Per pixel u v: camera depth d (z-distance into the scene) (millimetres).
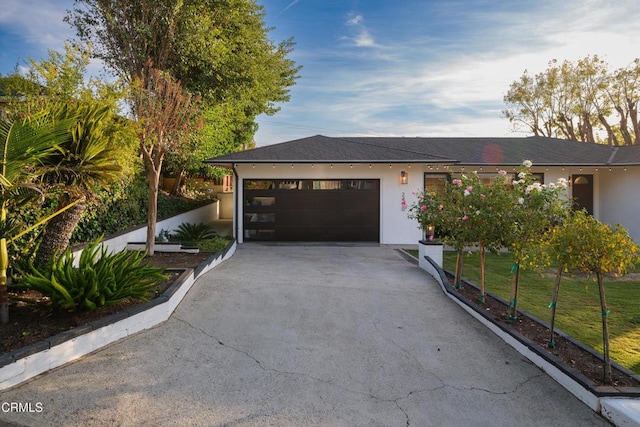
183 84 13664
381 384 3531
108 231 8836
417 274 8117
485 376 3742
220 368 3723
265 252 10906
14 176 4020
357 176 12734
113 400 3090
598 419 3068
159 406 3035
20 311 4379
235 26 14547
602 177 13609
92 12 13000
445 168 13172
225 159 11984
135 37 13023
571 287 7305
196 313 5254
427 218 6637
